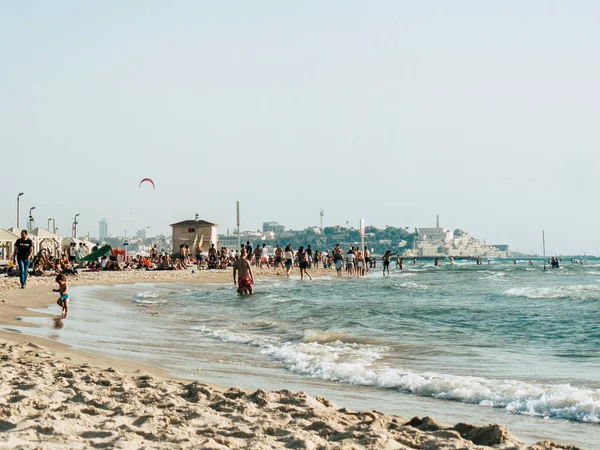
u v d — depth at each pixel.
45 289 24.45
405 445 5.11
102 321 15.65
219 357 10.77
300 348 11.55
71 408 5.75
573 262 136.00
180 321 16.53
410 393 8.13
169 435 4.94
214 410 6.06
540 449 5.04
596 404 7.01
